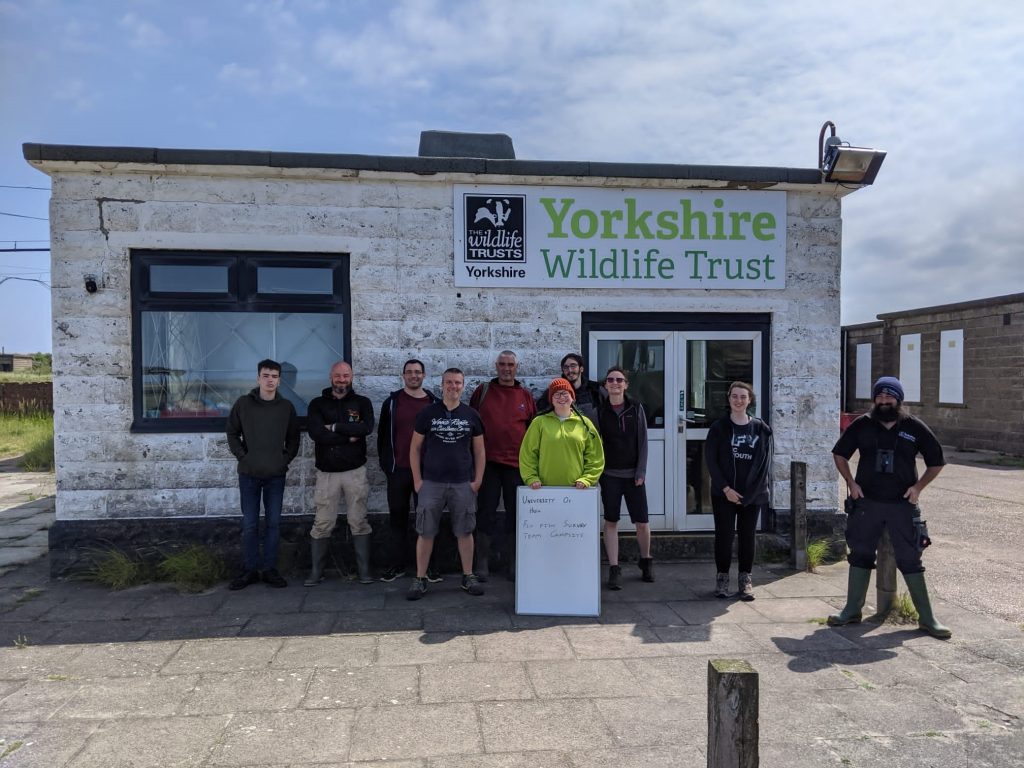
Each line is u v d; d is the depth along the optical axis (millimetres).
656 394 7676
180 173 6930
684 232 7516
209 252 7098
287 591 6441
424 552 6215
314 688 4480
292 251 7137
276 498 6590
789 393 7656
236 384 7258
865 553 5605
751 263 7598
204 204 6996
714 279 7562
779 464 7641
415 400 6695
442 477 6156
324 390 6715
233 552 6918
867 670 4789
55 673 4707
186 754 3727
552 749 3789
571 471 5926
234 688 4484
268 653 5031
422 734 3932
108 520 6871
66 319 6844
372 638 5316
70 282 6844
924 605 5434
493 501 6836
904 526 5492
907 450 5547
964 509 10625
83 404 6867
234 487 7012
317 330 7336
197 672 4719
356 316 7188
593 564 5844
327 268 7273
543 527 5871
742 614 5867
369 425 6609
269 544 6574
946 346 19656
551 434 5945
